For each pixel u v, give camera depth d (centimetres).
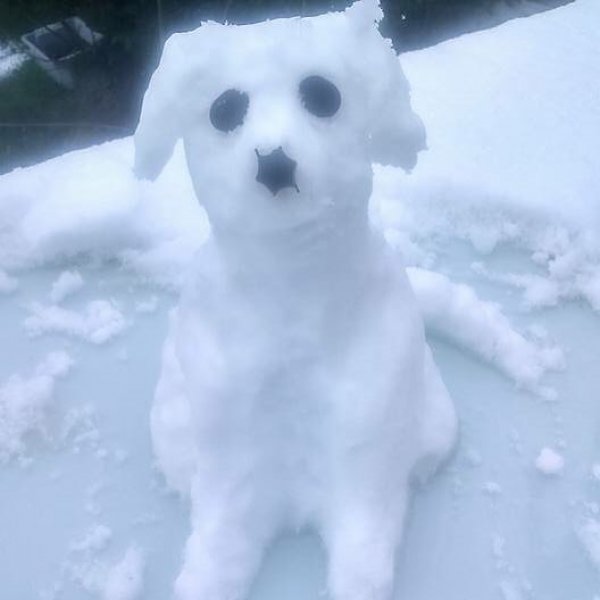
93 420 64
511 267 73
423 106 86
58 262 75
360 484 53
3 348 69
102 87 138
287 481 54
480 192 76
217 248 51
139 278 73
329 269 48
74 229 73
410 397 54
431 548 55
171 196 78
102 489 59
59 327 70
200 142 45
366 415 51
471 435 61
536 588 54
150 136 47
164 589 54
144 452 61
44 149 131
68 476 60
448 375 65
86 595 54
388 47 46
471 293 67
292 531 56
